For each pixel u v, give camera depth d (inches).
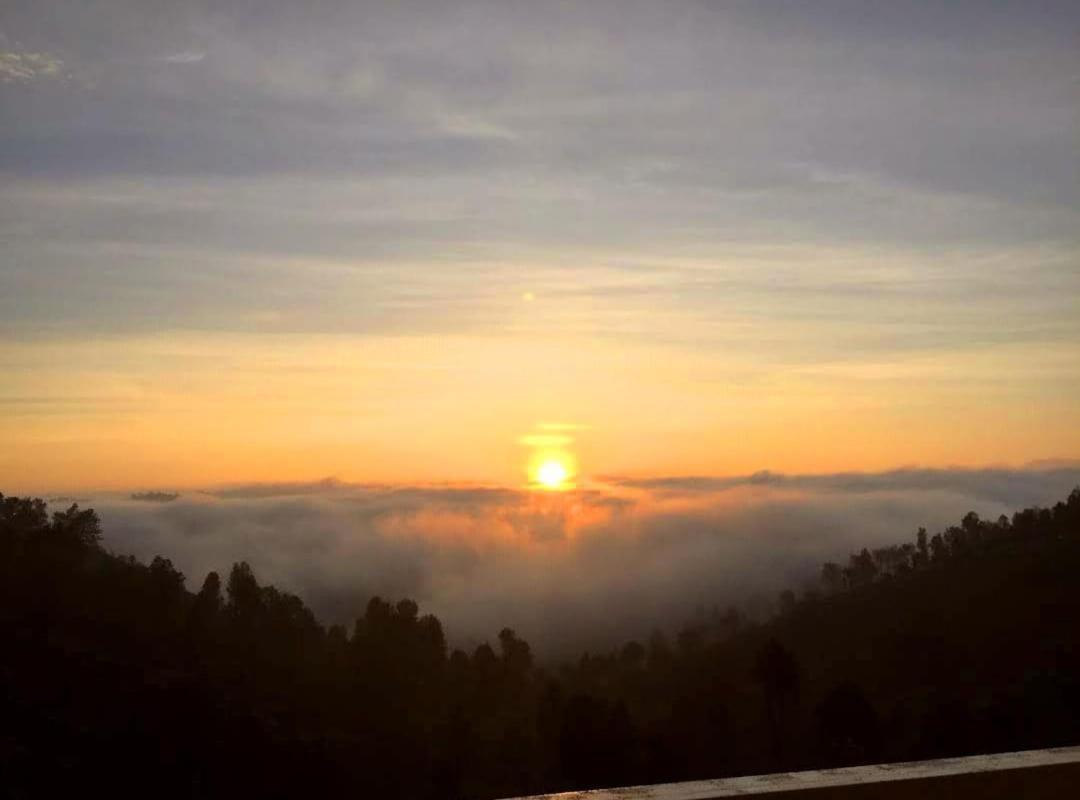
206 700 1269.7
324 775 1179.3
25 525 1697.8
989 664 1525.6
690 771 1119.0
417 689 1657.2
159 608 1628.9
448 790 1204.5
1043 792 90.1
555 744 1187.9
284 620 1834.4
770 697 1407.5
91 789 955.3
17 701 1091.9
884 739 1193.4
